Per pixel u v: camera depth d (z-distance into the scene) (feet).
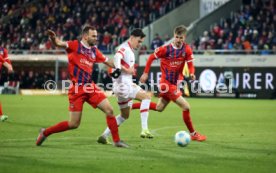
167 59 72.59
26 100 168.25
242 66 185.98
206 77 189.16
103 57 62.18
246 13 212.64
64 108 134.51
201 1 229.86
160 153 57.47
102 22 225.35
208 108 140.87
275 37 196.95
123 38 215.31
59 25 225.35
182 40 71.92
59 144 64.49
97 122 98.78
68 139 70.13
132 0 232.73
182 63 72.90
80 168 47.62
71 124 60.80
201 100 177.06
